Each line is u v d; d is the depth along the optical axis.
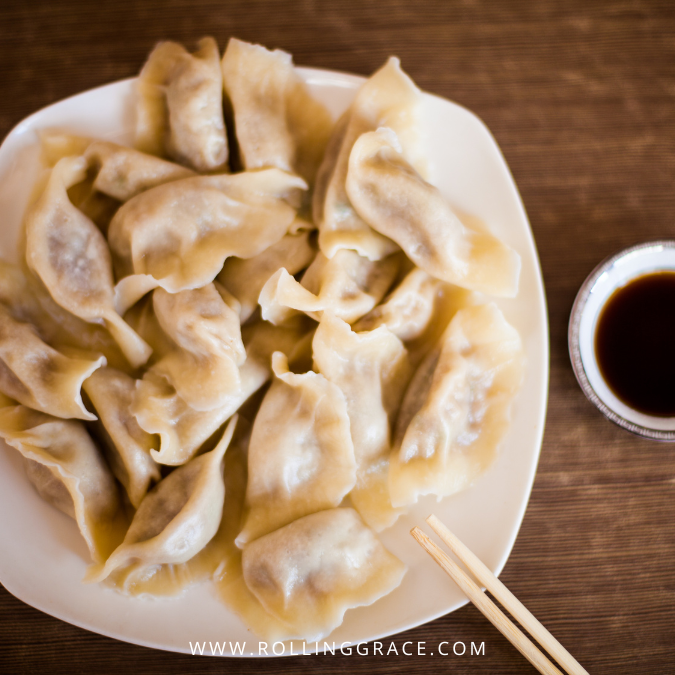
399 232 0.62
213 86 0.63
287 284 0.61
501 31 0.68
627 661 0.64
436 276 0.62
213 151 0.63
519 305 0.63
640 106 0.67
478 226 0.64
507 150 0.67
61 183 0.62
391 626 0.61
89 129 0.65
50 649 0.64
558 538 0.65
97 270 0.62
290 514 0.62
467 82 0.68
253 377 0.63
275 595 0.61
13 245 0.64
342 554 0.61
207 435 0.62
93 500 0.62
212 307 0.61
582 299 0.63
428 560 0.62
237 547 0.62
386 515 0.62
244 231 0.63
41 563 0.62
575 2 0.68
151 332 0.63
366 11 0.68
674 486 0.65
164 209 0.62
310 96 0.65
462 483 0.62
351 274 0.63
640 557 0.65
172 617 0.62
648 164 0.67
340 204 0.62
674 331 0.64
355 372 0.62
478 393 0.63
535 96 0.68
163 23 0.68
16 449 0.63
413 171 0.62
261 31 0.68
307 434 0.62
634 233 0.67
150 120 0.64
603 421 0.65
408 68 0.68
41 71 0.68
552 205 0.67
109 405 0.62
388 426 0.63
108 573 0.61
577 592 0.65
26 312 0.63
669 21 0.68
